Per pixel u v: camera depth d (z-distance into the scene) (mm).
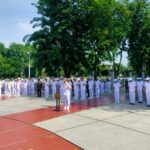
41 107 19891
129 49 35812
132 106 18844
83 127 13328
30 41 31719
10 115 17281
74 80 24781
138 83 20672
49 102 22594
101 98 24562
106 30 31375
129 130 12414
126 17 30594
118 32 31281
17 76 78875
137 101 21531
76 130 12891
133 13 33375
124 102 21156
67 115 16234
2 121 15594
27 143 11227
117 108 18016
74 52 31562
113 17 30547
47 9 31562
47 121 14945
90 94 25109
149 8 33688
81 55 32281
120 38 33312
